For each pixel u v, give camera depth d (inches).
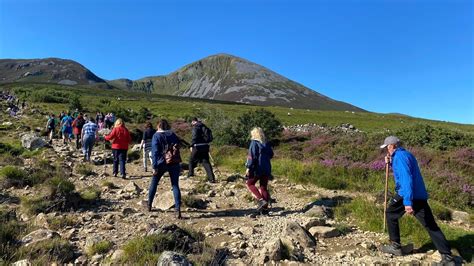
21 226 289.4
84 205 375.6
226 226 326.6
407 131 869.2
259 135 384.5
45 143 789.9
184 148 878.4
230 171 633.0
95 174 572.1
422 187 260.5
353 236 309.0
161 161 356.2
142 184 511.8
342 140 850.8
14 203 368.8
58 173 492.7
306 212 369.4
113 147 562.6
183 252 248.4
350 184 509.7
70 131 990.4
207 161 537.3
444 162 617.9
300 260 258.1
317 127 1818.4
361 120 3334.2
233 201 422.9
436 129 860.0
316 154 770.2
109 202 397.4
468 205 454.0
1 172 447.8
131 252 237.8
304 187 506.0
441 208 381.4
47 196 357.7
